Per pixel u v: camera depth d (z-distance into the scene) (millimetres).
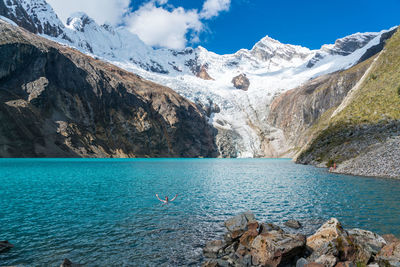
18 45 147125
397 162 47188
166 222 20609
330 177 49531
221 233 18141
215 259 13523
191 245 15984
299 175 55781
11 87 141875
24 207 25047
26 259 13656
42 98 146750
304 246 13570
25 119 133375
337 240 13484
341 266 11812
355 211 23297
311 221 20766
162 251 15047
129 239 16859
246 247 14836
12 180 45875
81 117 164500
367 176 49031
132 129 192250
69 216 21984
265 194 33125
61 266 12297
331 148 73875
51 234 17516
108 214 22812
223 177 55062
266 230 16141
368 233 15523
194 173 65375
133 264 13375
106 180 47344
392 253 12352
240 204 27203
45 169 67688
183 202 28234
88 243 16047
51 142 138625
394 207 24656
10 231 17969
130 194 32781
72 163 96125
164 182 45500
